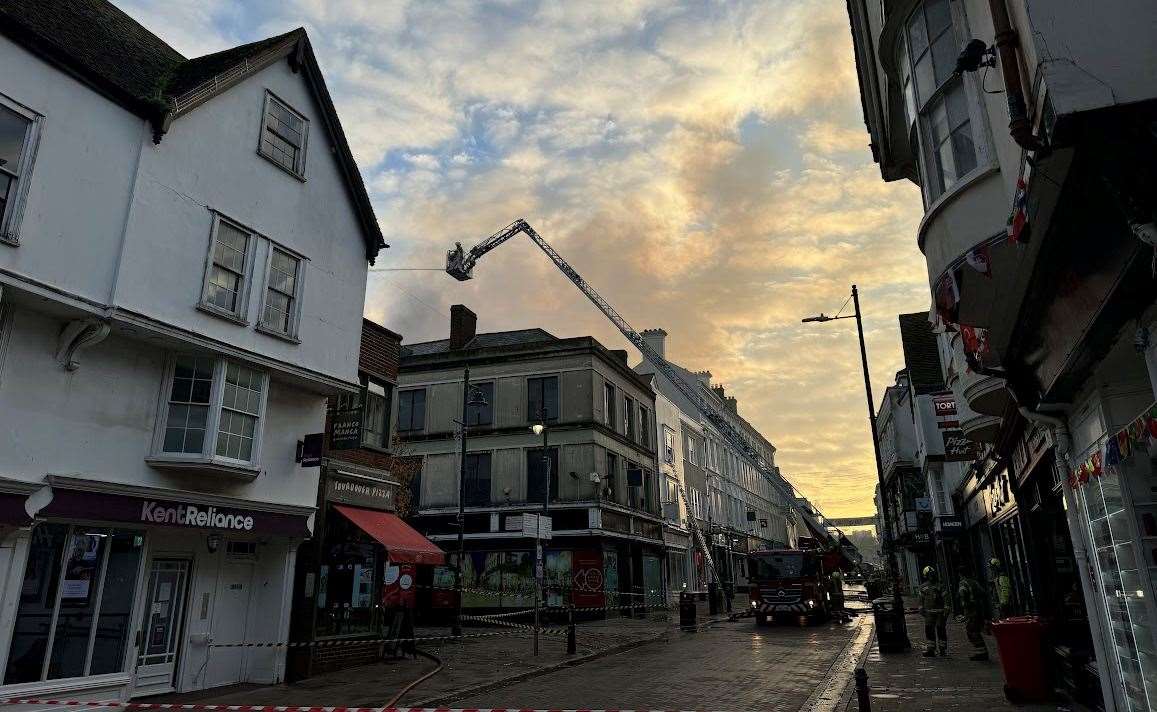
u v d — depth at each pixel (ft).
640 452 118.21
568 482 98.37
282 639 43.91
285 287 46.16
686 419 152.76
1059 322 19.12
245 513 41.32
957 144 25.44
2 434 31.12
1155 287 14.55
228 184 42.52
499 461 101.71
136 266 36.29
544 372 104.06
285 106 47.85
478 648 62.08
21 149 32.42
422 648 61.21
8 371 31.63
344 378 49.44
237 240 43.04
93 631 34.96
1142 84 12.49
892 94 32.24
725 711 34.14
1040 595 37.99
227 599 42.98
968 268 22.98
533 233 136.46
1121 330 17.38
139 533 37.88
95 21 42.83
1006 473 48.37
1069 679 30.68
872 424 68.23
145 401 37.45
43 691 32.01
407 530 55.06
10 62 32.35
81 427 34.27
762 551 89.97
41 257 32.32
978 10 22.13
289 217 46.78
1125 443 17.10
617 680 45.19
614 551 102.27
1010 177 21.76
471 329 118.83
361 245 53.31
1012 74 15.33
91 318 34.06
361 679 44.37
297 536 44.65
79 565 34.73
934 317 27.17
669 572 126.82
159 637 38.88
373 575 53.42
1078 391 22.79
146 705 31.09
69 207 33.81
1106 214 13.94
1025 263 17.81
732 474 185.47
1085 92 12.58
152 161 38.01
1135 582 21.36
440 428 105.60
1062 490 28.35
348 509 51.11
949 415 58.65
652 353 139.33
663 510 129.29
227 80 42.60
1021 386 25.67
